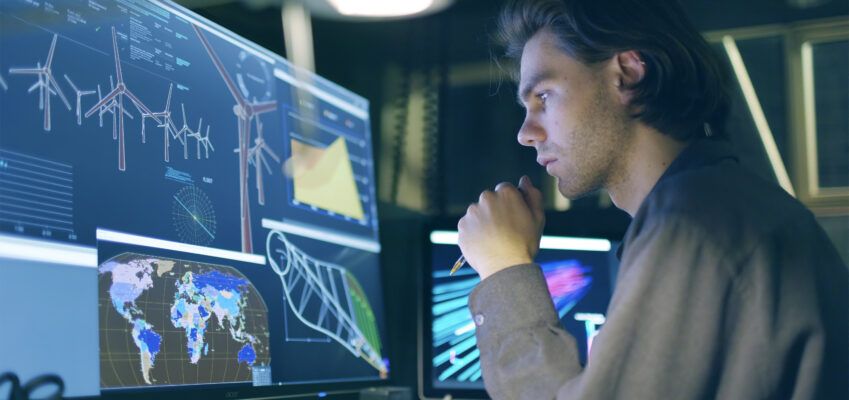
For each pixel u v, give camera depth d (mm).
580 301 1956
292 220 1612
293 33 2127
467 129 2398
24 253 1031
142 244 1224
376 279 1893
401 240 2336
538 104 1049
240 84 1526
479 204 1076
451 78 2408
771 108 2287
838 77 2264
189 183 1348
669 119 985
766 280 832
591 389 825
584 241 1992
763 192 895
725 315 832
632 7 1000
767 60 2303
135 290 1193
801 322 830
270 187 1562
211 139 1420
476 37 2383
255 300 1453
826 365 837
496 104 2383
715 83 1025
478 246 1042
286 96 1667
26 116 1070
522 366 914
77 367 1076
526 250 1042
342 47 2307
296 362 1537
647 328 828
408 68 2404
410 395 1772
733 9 2326
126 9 1278
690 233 845
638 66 986
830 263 888
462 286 1966
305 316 1594
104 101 1202
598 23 988
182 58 1386
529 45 1061
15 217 1028
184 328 1273
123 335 1158
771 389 829
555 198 2332
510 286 970
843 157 2242
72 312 1083
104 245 1154
